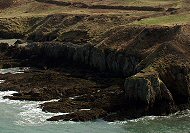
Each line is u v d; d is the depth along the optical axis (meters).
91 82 93.62
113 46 102.19
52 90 87.56
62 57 112.25
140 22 111.06
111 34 108.44
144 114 76.12
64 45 112.00
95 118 75.06
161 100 78.19
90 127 71.69
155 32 99.25
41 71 105.25
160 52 88.00
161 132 69.44
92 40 108.75
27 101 84.12
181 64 83.94
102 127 71.62
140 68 88.94
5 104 82.81
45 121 74.38
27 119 75.44
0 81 97.69
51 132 69.94
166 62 84.56
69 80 95.19
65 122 73.75
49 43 115.56
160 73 81.94
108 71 101.38
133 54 96.25
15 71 107.69
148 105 76.56
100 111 76.56
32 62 114.06
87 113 75.81
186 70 83.19
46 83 93.81
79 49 107.62
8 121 74.75
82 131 70.19
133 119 74.69
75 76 98.94
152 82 78.12
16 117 76.44
